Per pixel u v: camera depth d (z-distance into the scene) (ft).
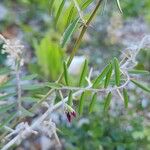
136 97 1.65
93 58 2.12
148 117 1.69
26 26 2.30
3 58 1.85
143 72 0.83
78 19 0.75
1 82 0.84
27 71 2.02
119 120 1.61
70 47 2.04
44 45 1.89
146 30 2.58
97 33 2.28
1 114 0.94
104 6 0.74
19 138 0.83
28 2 2.63
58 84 0.78
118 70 0.77
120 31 2.47
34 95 0.86
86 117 1.62
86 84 0.96
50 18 2.49
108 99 0.79
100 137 1.59
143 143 1.57
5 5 2.67
